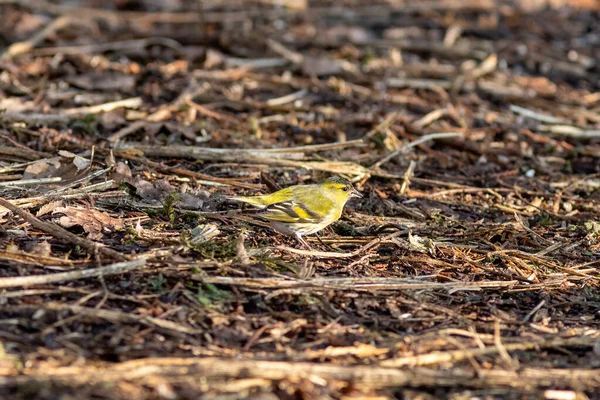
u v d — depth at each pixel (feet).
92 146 41.86
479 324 31.86
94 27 69.46
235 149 47.37
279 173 46.06
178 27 71.36
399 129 54.03
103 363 26.22
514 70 70.23
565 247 39.63
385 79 63.62
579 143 56.85
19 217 35.35
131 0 76.38
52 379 24.67
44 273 31.04
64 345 27.20
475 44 74.02
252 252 34.32
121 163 40.91
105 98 54.24
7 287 29.73
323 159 48.08
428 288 34.06
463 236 39.68
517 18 82.07
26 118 47.50
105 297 29.78
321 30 73.72
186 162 45.85
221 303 30.86
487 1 85.40
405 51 71.56
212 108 55.26
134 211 38.06
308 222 37.35
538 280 36.06
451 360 28.58
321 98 59.00
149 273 31.96
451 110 58.70
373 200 43.29
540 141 55.67
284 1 79.87
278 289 31.81
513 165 51.44
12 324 27.89
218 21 72.59
